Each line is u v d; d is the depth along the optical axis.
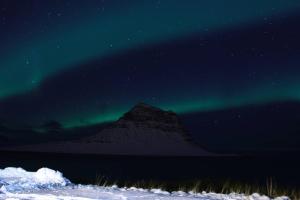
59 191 9.89
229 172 75.19
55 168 87.06
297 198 12.19
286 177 54.72
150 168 96.69
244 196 11.94
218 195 11.84
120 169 87.31
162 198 9.41
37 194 9.02
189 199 9.48
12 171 12.88
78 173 63.50
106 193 9.93
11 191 9.46
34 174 12.65
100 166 106.50
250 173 70.19
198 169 93.81
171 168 100.06
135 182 14.73
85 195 9.33
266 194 13.07
